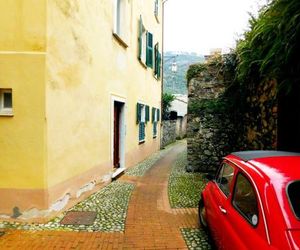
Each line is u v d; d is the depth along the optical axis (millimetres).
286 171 3166
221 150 10750
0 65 5352
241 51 7898
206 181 9391
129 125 11570
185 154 17438
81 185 6977
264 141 7133
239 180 3574
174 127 28281
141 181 9477
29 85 5328
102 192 7938
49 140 5461
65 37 6016
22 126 5359
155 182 9328
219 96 10656
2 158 5398
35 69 5316
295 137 6195
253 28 7070
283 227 2564
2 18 5336
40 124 5344
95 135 7801
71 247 4551
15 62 5336
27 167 5387
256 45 6777
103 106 8375
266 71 6199
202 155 10898
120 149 10867
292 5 4793
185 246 4633
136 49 12477
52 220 5617
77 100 6633
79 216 5918
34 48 5316
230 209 3523
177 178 9883
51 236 4930
